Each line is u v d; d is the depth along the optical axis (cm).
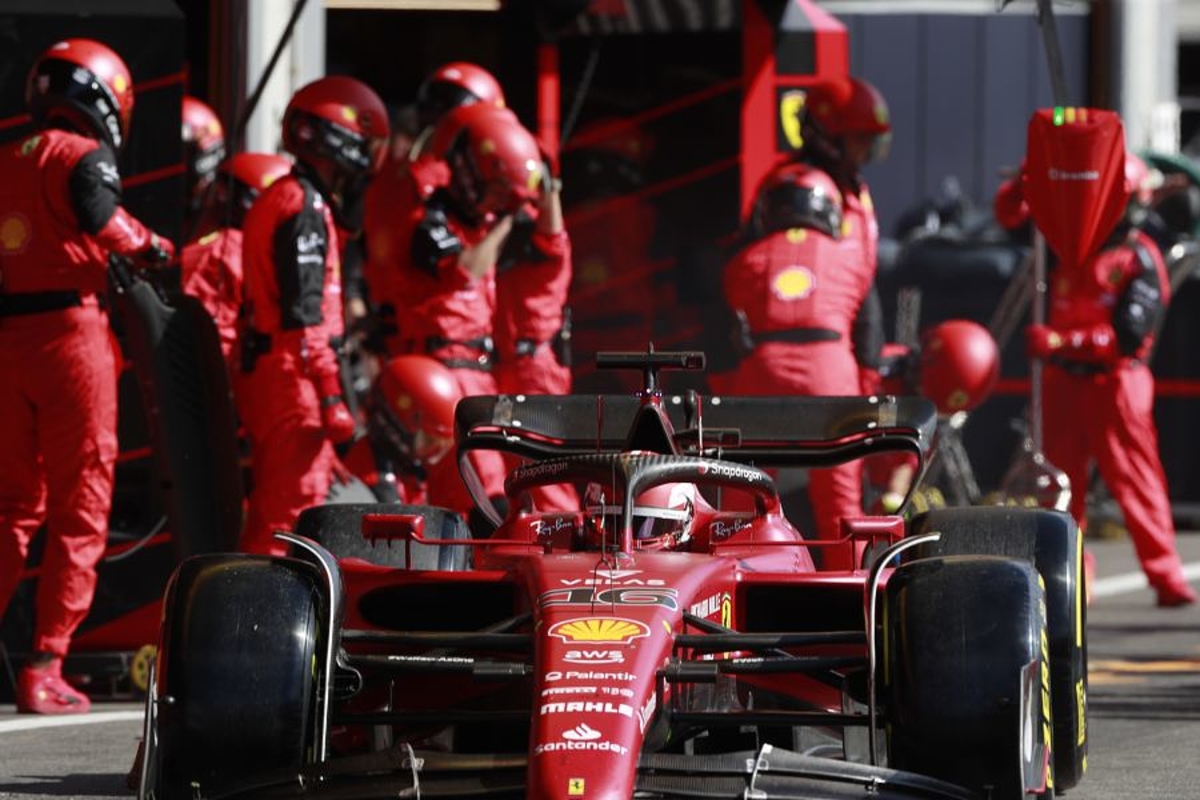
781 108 4966
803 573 1959
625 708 1616
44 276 2917
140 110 3194
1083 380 4438
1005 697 1719
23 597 3142
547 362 3988
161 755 1747
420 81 5559
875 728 1798
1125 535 6088
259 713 1741
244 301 3219
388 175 3738
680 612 1784
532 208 3878
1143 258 4384
